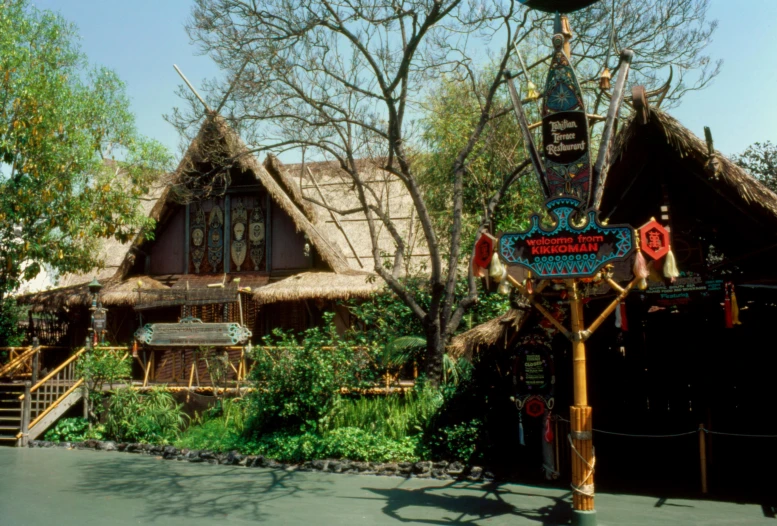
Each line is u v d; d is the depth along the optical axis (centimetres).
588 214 922
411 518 1023
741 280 1073
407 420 1473
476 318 1755
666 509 1033
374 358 1666
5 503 1137
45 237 1977
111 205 2014
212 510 1091
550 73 978
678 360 1301
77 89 2020
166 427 1731
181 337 1898
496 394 1427
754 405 1255
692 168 1084
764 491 1140
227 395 1831
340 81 1561
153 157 2066
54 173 1945
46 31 2003
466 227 1977
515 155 2061
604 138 969
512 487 1216
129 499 1170
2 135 1911
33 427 1761
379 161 1758
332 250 2184
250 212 2298
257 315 2166
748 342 1234
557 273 930
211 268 2298
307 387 1542
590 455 938
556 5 991
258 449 1523
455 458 1368
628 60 1011
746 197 1040
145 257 2347
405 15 1508
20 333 2241
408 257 1980
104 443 1688
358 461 1410
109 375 1809
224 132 1650
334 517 1035
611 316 1318
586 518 921
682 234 1154
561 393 1302
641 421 1373
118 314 2300
